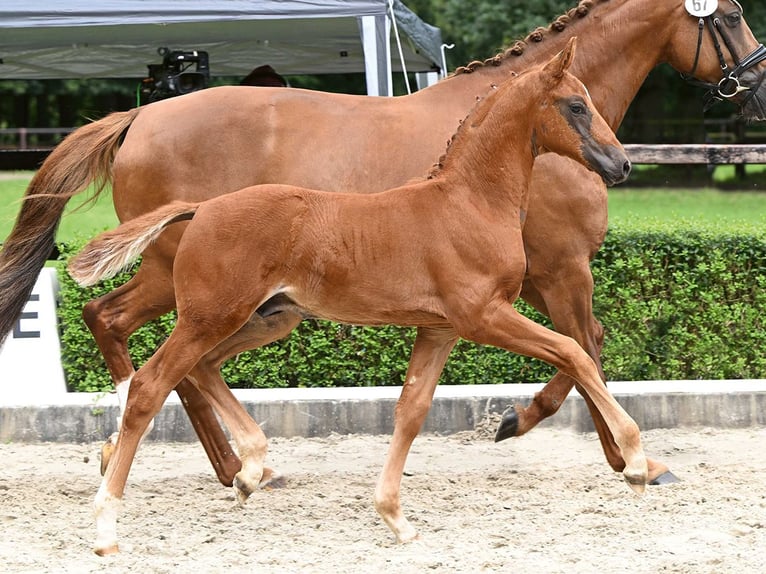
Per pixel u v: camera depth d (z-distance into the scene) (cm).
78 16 779
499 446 660
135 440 448
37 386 721
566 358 445
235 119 548
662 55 582
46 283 737
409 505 530
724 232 757
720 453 632
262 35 1031
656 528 471
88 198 577
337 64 1235
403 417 466
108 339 566
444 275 446
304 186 539
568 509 512
